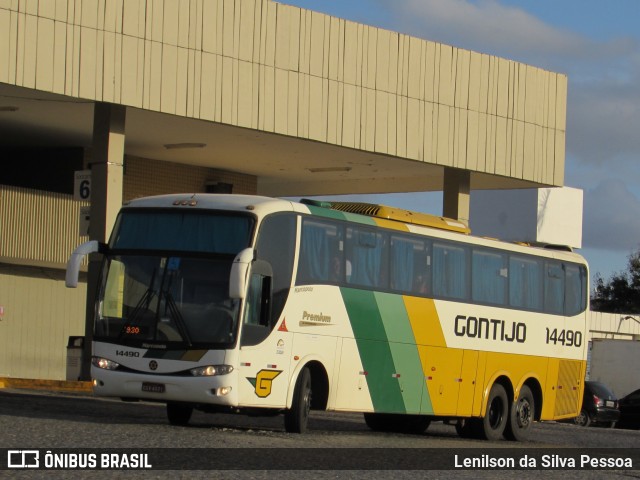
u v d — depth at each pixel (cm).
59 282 4522
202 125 3909
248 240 2247
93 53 3419
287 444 2134
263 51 3822
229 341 2202
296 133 3919
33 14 3291
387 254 2611
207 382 2194
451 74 4419
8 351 4350
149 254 2277
